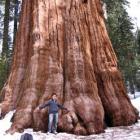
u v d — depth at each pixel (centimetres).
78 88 1490
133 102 3031
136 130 1464
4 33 2967
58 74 1533
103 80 1642
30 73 1534
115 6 3309
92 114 1430
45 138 1286
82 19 1661
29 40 1714
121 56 3394
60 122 1409
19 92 1644
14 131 1363
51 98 1469
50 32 1606
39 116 1412
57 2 1658
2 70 2700
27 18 1750
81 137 1338
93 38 1689
